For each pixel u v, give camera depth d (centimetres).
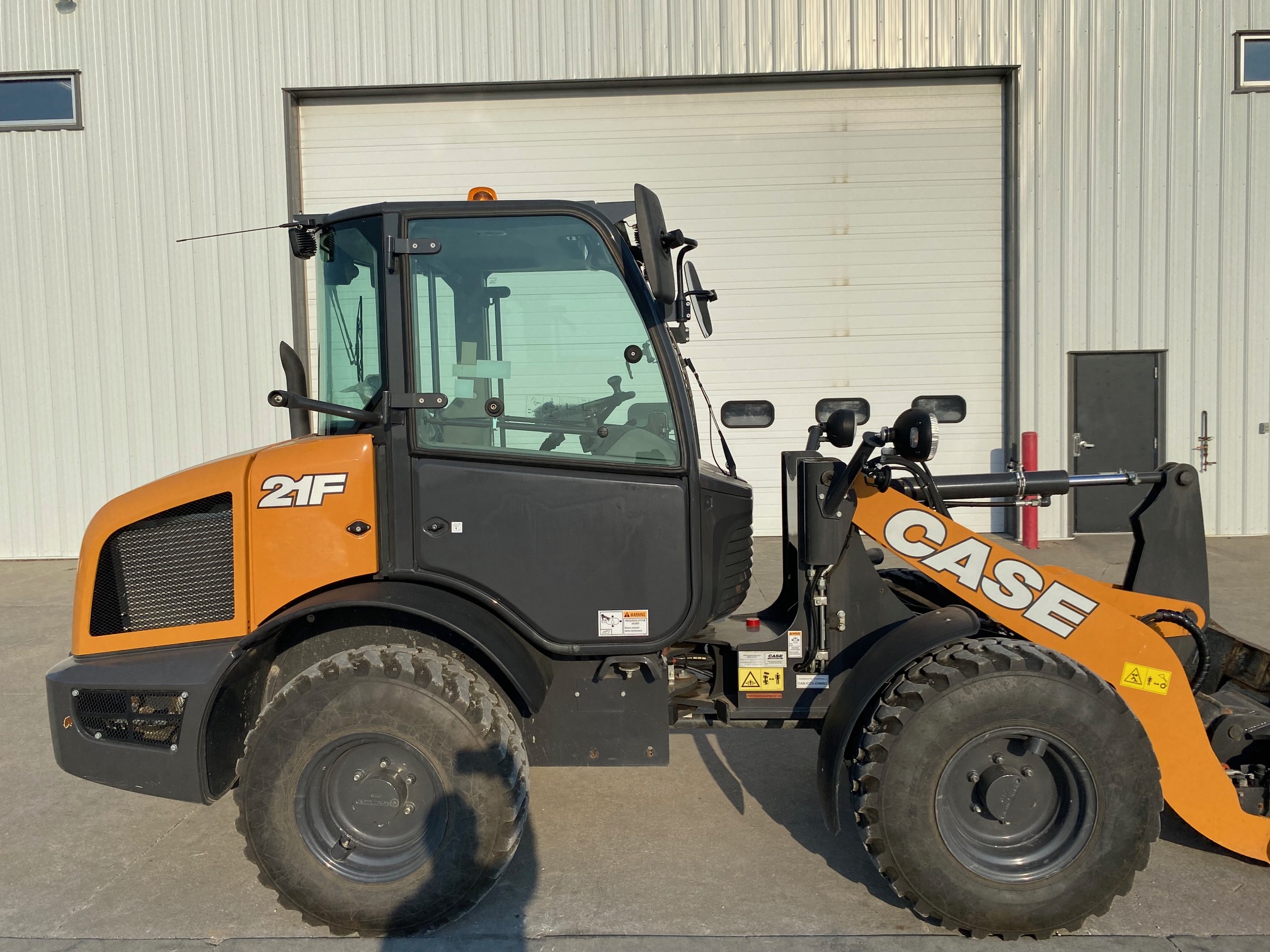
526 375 277
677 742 425
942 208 866
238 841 336
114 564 288
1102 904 256
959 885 257
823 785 269
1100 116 838
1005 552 291
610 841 327
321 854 265
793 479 338
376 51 839
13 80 842
